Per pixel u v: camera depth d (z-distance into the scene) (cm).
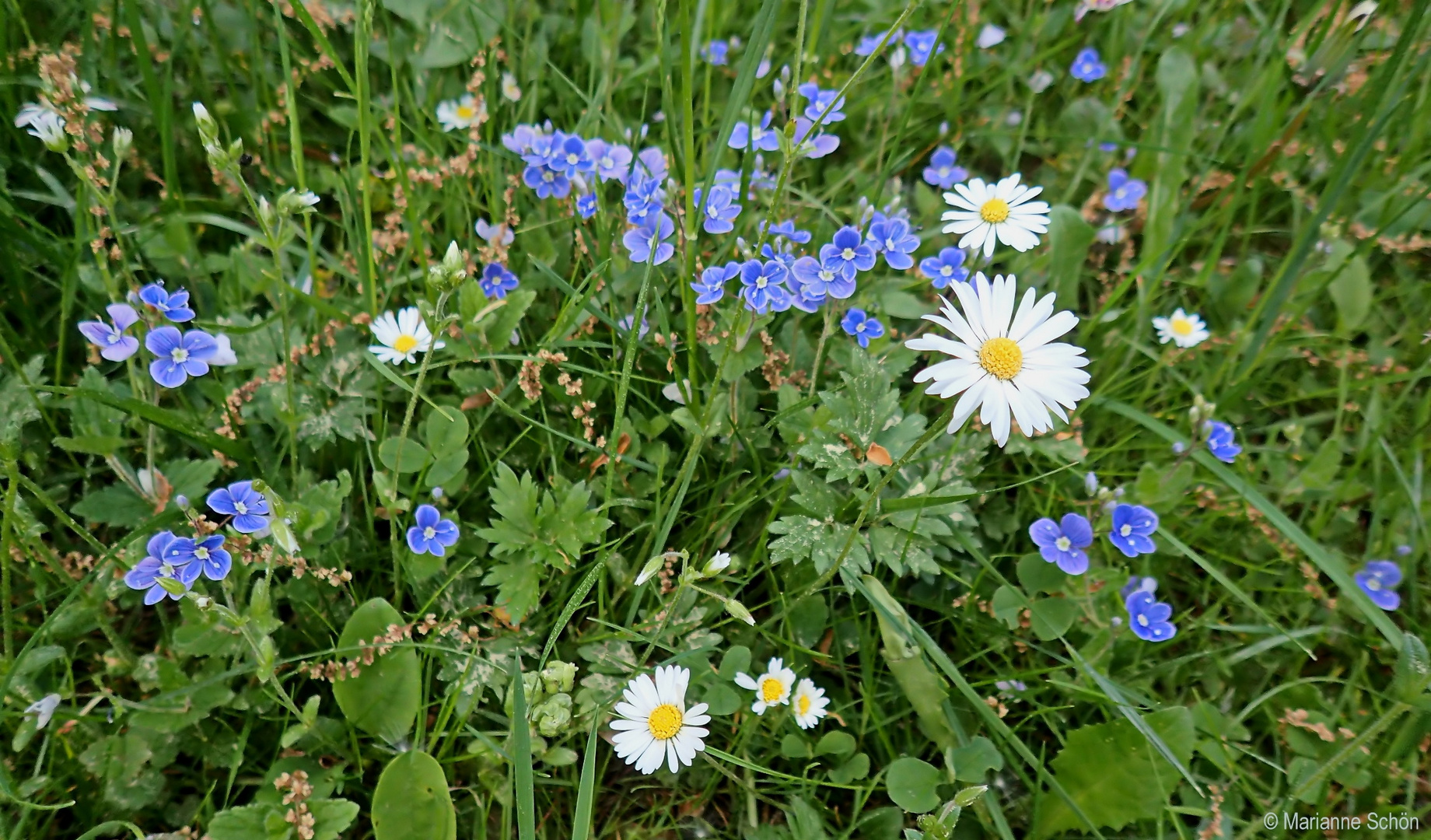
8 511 18
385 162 28
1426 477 25
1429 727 20
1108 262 29
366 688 20
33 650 19
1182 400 27
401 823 19
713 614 22
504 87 28
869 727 22
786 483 22
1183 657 22
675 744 18
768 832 20
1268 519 23
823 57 31
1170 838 21
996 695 22
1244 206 30
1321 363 27
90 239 22
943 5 32
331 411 23
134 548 20
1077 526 21
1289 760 22
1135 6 32
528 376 22
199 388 23
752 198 27
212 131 18
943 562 23
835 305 23
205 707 19
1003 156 30
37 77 25
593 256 25
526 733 17
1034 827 20
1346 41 29
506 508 21
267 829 18
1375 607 21
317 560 21
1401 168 28
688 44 19
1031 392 17
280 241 19
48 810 19
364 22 22
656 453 23
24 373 21
